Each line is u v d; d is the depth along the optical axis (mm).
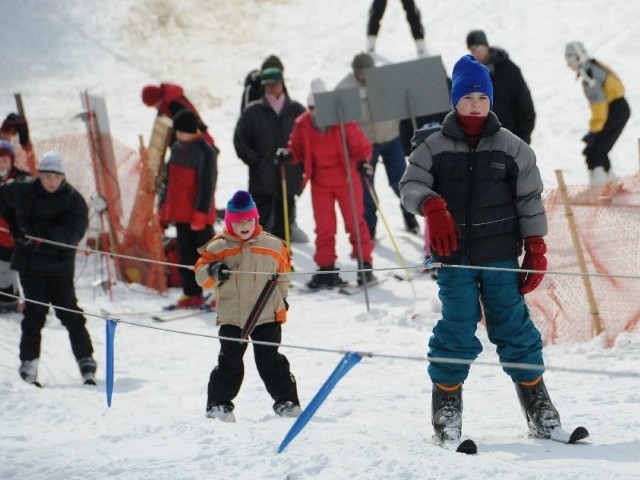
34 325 23469
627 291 23969
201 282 18516
